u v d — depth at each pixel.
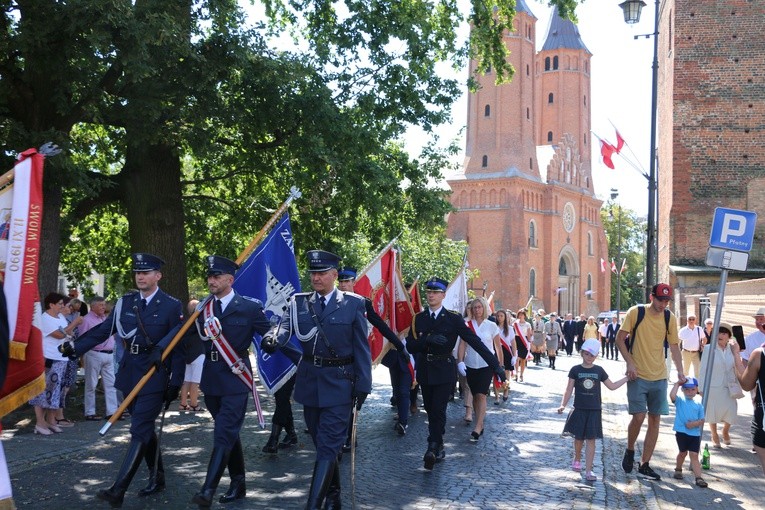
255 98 16.16
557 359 33.84
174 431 11.41
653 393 9.02
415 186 21.77
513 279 72.88
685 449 8.78
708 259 9.24
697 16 27.55
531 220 76.12
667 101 30.14
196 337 7.27
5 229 5.14
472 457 9.95
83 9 11.47
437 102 19.98
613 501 7.79
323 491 6.18
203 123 15.01
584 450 10.83
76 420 12.56
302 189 18.02
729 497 8.06
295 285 9.85
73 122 14.05
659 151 34.03
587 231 86.62
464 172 75.81
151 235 17.14
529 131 76.69
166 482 8.06
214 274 7.02
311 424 6.77
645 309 9.07
